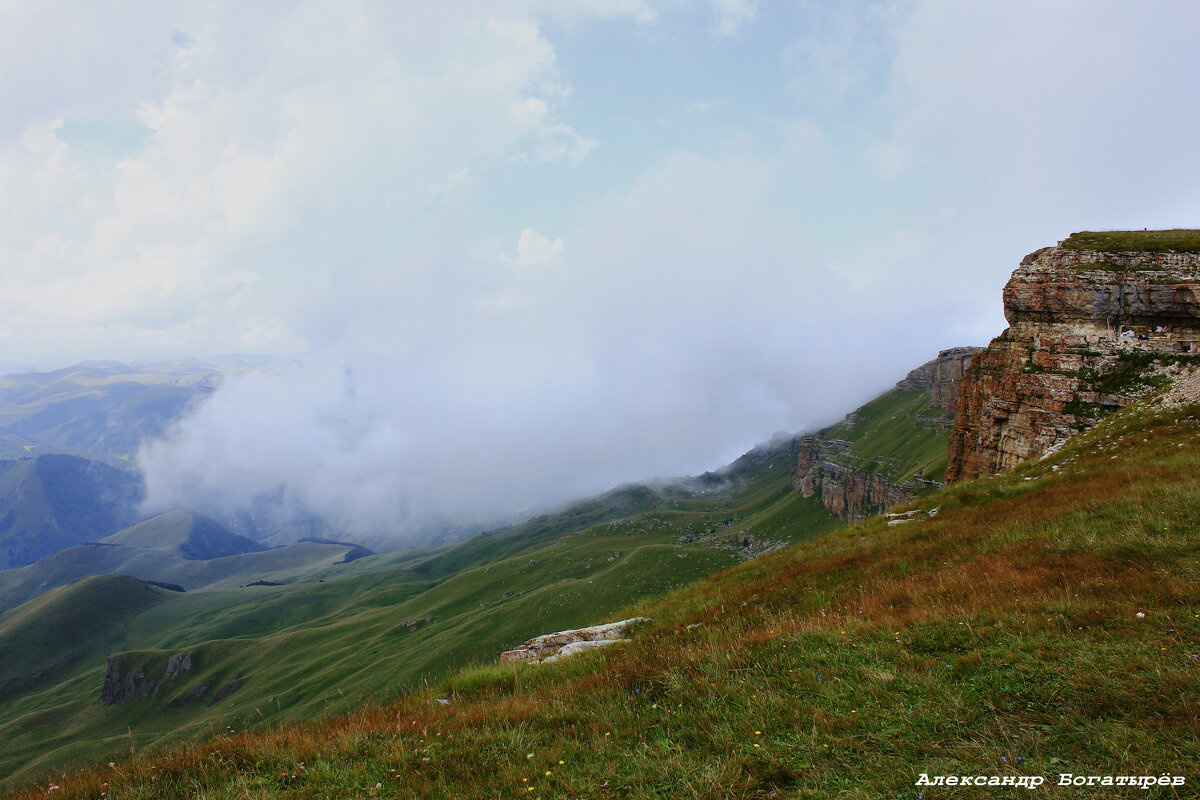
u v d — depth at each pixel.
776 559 28.31
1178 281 45.12
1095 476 25.80
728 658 11.91
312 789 8.61
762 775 7.82
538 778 8.52
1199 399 32.47
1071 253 53.31
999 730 7.94
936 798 6.84
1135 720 7.68
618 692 11.51
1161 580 12.06
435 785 8.61
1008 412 52.94
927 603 13.79
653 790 7.84
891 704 9.02
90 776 9.49
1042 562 15.12
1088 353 47.34
